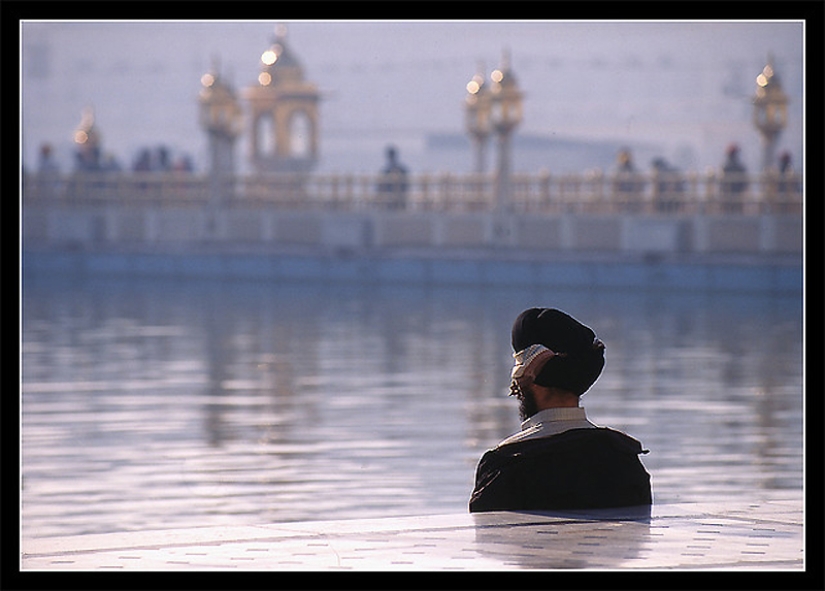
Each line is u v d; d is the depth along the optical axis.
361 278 82.56
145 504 18.53
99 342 46.47
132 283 84.12
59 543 8.98
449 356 41.34
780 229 76.75
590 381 9.66
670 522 9.35
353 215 89.06
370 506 18.39
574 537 8.84
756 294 72.25
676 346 44.28
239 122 99.00
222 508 18.22
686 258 74.69
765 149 87.19
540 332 9.61
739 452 23.02
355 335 49.06
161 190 99.25
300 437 25.03
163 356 41.62
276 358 40.91
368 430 25.94
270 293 75.06
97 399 30.91
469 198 91.12
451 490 19.62
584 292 74.12
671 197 86.00
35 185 101.06
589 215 81.88
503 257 79.56
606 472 9.60
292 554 8.51
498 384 33.94
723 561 8.30
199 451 23.34
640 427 26.20
